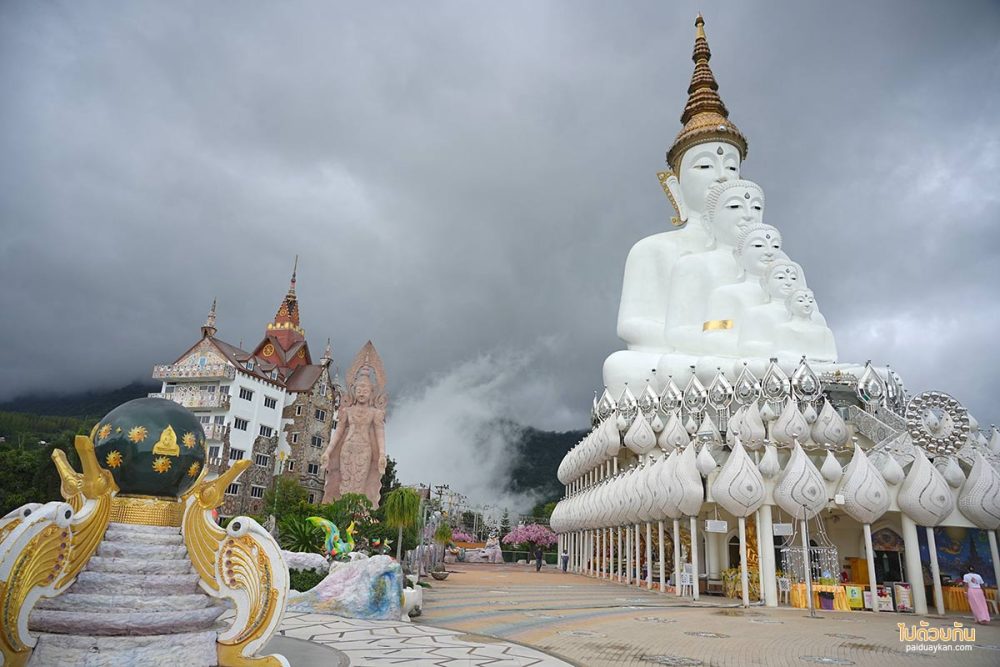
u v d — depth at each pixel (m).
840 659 12.34
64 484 7.96
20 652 6.81
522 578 36.25
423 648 11.48
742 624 17.33
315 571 19.42
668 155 48.25
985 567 25.02
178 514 8.39
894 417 26.81
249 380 59.50
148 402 8.51
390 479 71.94
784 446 26.75
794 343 31.81
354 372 31.67
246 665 7.48
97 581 7.45
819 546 25.67
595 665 11.11
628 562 31.56
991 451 25.06
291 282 81.69
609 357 39.12
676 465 25.78
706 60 52.22
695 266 39.78
